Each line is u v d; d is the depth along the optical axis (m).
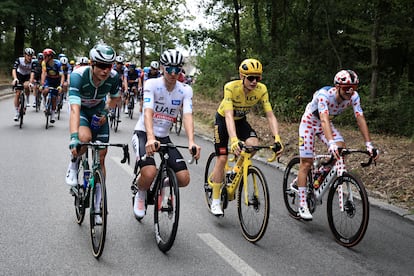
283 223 4.91
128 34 47.62
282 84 16.50
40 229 4.19
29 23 29.88
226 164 5.04
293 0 18.03
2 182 5.69
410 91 13.45
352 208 4.15
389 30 12.75
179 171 4.05
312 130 4.89
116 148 8.61
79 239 4.02
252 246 4.13
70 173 4.39
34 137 9.09
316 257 3.95
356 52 16.08
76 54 35.34
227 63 23.92
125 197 5.39
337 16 15.29
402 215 5.27
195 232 4.41
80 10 31.62
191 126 4.20
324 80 15.79
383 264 3.86
